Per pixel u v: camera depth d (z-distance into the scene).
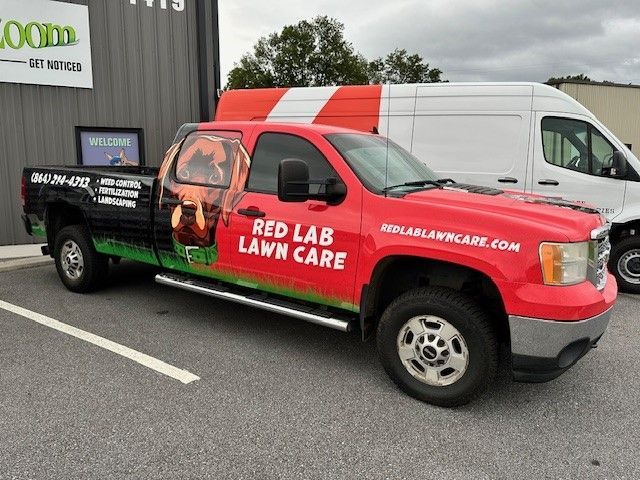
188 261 4.94
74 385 3.87
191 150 4.96
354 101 8.07
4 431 3.23
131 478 2.81
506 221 3.41
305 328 5.22
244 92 9.02
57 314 5.47
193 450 3.08
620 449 3.21
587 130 7.01
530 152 7.10
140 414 3.47
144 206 5.20
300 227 4.15
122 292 6.31
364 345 4.82
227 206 4.58
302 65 56.31
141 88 10.41
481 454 3.13
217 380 4.02
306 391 3.88
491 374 3.52
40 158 9.41
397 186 4.16
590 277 3.52
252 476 2.86
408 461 3.04
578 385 4.10
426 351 3.66
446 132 7.50
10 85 8.99
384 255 3.74
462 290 3.86
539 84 7.11
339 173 4.08
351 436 3.29
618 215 6.94
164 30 10.57
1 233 9.14
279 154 4.44
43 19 9.14
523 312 3.31
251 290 4.75
